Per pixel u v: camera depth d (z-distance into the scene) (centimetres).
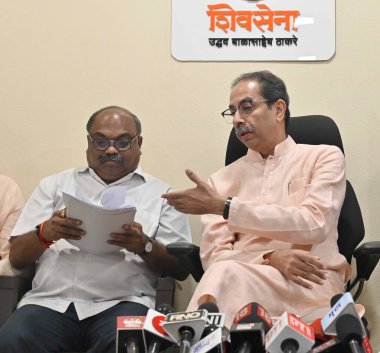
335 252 250
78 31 333
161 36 330
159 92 328
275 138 269
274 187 261
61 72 332
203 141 325
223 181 275
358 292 263
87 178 295
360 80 320
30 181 329
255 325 159
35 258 273
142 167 326
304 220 238
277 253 235
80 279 270
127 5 332
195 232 321
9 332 244
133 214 253
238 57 325
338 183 254
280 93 269
